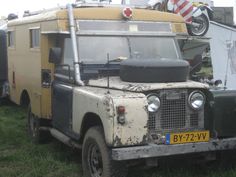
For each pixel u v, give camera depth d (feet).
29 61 22.80
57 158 19.40
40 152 20.31
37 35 21.53
